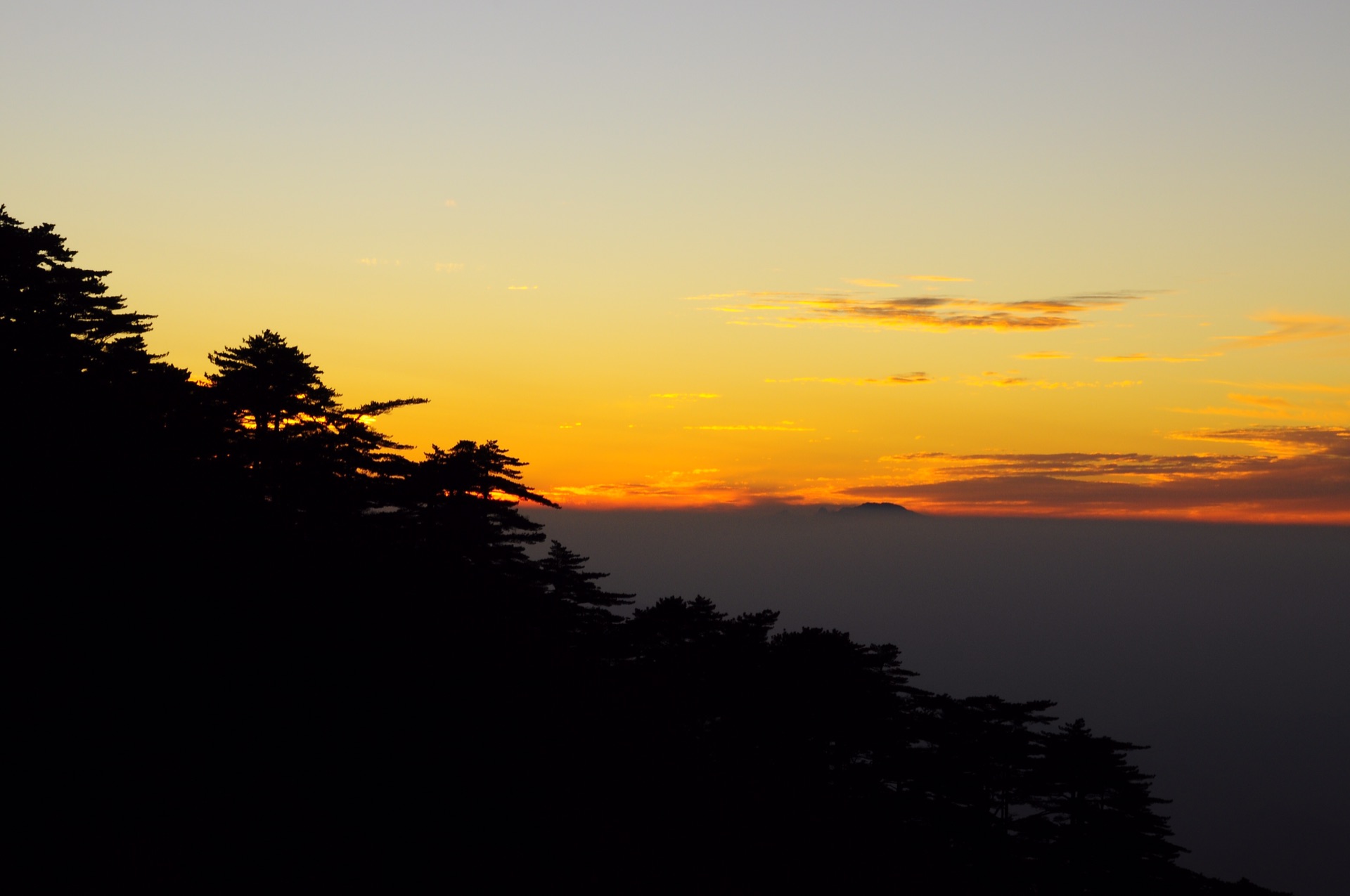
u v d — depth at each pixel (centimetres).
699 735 4809
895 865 4012
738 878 3191
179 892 2184
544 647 4950
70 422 3919
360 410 5375
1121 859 5472
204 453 4503
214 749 2831
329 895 2345
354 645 3819
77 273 4597
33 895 2030
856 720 5641
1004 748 5725
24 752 2527
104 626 3216
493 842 2836
